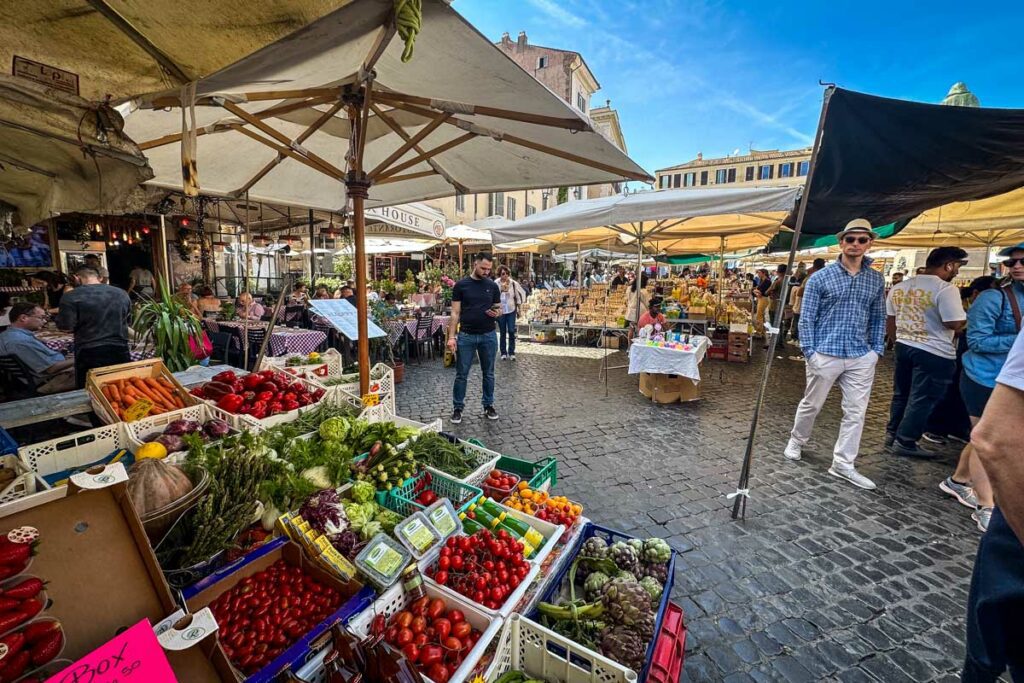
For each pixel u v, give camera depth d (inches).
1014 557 45.9
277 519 74.5
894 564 104.5
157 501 62.2
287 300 366.9
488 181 158.2
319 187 181.8
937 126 100.3
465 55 79.0
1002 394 41.8
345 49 69.4
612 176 133.4
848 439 147.0
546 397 249.8
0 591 37.0
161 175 142.9
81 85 38.6
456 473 102.2
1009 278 170.2
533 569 72.1
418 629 61.5
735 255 799.1
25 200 66.7
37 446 86.4
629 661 60.2
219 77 64.0
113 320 162.2
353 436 106.4
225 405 114.3
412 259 783.7
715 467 157.8
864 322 143.6
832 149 110.3
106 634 41.0
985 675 49.2
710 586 96.9
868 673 76.2
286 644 57.4
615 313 426.0
